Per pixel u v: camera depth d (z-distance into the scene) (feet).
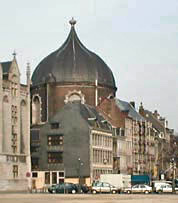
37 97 531.91
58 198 258.16
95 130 440.86
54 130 442.91
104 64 546.26
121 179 373.61
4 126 407.44
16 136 420.36
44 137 446.19
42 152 445.78
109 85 538.88
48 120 490.49
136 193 344.49
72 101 481.46
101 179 378.94
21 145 427.74
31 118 530.68
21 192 370.32
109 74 545.03
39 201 232.12
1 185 395.55
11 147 412.77
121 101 541.34
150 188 347.97
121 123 497.05
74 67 526.57
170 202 226.79
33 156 448.65
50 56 541.75
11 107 416.67
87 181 427.33
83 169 430.20
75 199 247.70
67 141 437.58
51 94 524.11
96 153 440.04
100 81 530.68
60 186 351.46
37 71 540.52
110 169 463.42
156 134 590.55
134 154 518.37
